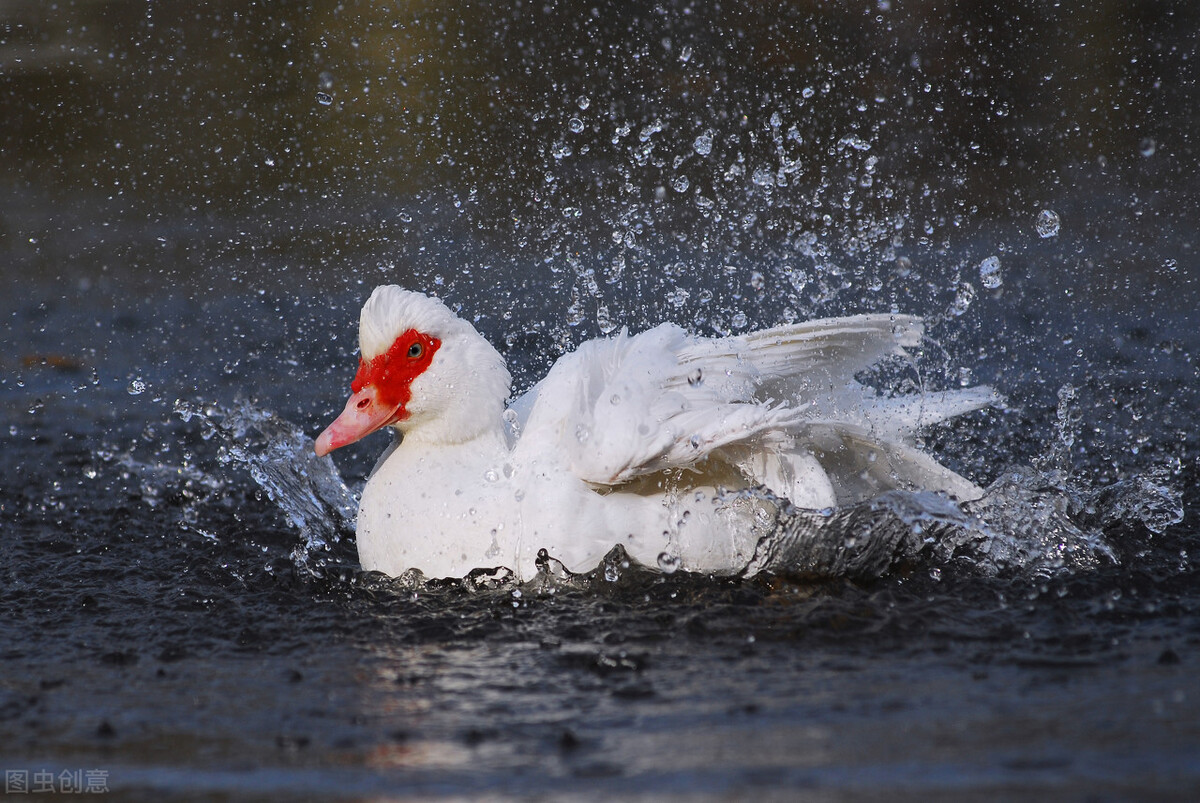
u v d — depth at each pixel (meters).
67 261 17.69
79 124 19.78
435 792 5.14
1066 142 18.23
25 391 13.43
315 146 18.42
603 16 18.36
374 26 18.58
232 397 13.07
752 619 7.23
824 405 8.66
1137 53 20.27
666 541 7.93
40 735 5.93
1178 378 12.50
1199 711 5.73
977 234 16.52
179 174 19.02
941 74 18.97
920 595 7.62
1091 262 15.74
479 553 7.95
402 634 7.23
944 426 11.40
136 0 20.00
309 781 5.30
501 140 17.67
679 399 7.91
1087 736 5.48
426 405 8.30
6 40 20.11
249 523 9.75
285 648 7.11
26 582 8.39
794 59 18.44
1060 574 7.94
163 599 8.03
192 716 6.12
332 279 16.62
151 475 10.96
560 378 8.47
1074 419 11.51
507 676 6.51
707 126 17.62
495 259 15.76
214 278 16.91
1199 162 18.19
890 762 5.26
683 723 5.79
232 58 19.16
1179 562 8.12
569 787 5.13
